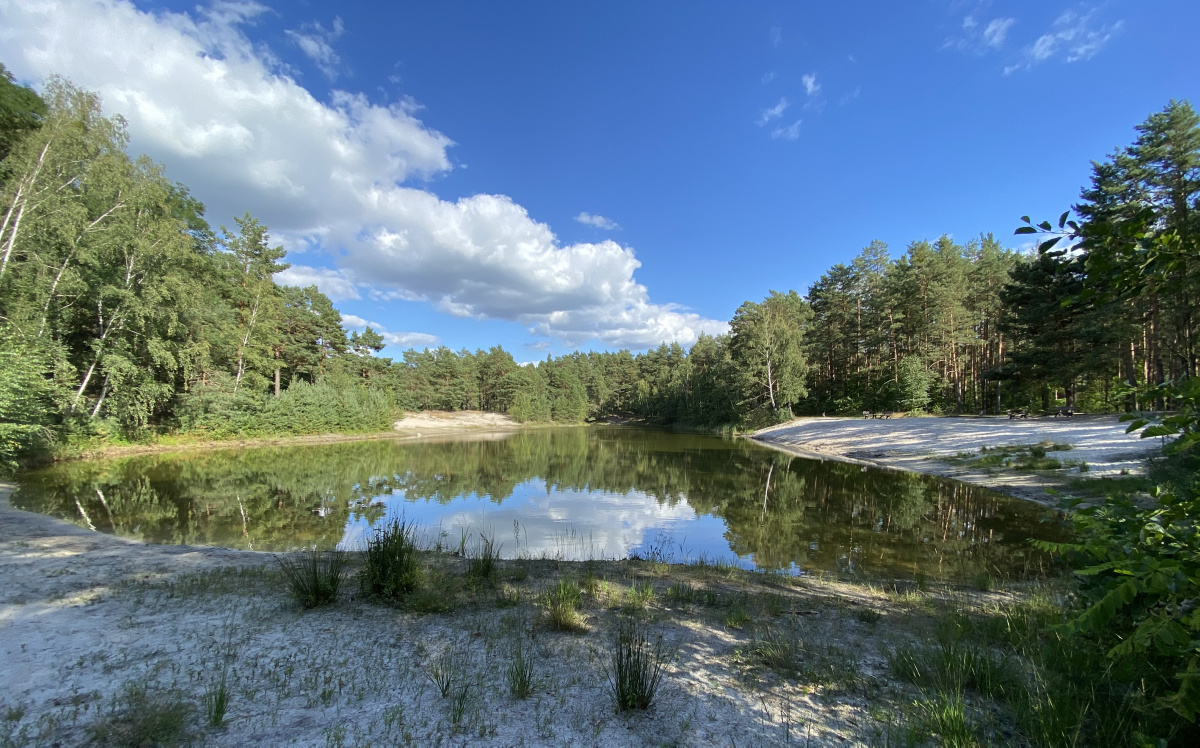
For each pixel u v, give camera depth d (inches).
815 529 463.5
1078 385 1127.6
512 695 137.6
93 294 841.5
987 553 376.5
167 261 932.0
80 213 762.8
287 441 1376.7
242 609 201.0
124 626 180.5
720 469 915.4
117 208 846.5
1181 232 77.9
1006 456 725.9
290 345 1647.4
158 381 1035.9
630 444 1557.6
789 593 261.3
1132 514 98.1
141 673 144.9
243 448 1182.3
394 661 157.5
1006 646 170.2
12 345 596.7
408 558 235.8
